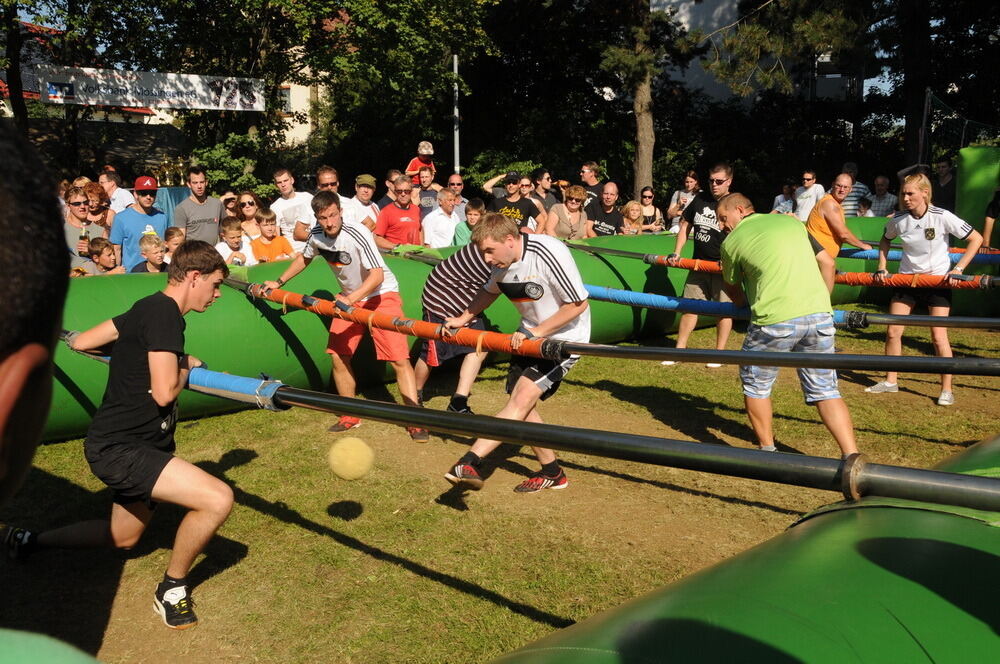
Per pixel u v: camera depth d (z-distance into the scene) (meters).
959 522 1.57
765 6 19.42
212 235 8.40
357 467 3.35
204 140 19.19
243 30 18.06
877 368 3.48
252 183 17.78
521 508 4.96
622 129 26.09
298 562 4.28
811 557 1.49
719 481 5.37
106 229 8.41
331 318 6.89
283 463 5.62
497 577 4.14
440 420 2.28
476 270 6.23
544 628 3.70
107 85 13.59
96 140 22.25
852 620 1.28
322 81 19.67
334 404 2.74
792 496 5.14
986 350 9.32
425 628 3.70
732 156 24.72
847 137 24.69
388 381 7.64
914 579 1.38
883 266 7.45
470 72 26.08
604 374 8.09
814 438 6.28
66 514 4.87
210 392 3.47
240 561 4.29
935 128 19.23
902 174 8.50
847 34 18.25
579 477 5.43
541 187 10.83
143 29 17.58
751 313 5.36
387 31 18.61
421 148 11.41
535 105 26.80
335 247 5.74
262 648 3.58
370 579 4.11
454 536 4.57
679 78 27.19
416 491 5.18
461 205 10.49
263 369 6.57
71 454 5.81
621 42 21.55
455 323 4.73
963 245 10.95
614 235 10.11
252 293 6.18
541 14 24.98
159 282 6.32
